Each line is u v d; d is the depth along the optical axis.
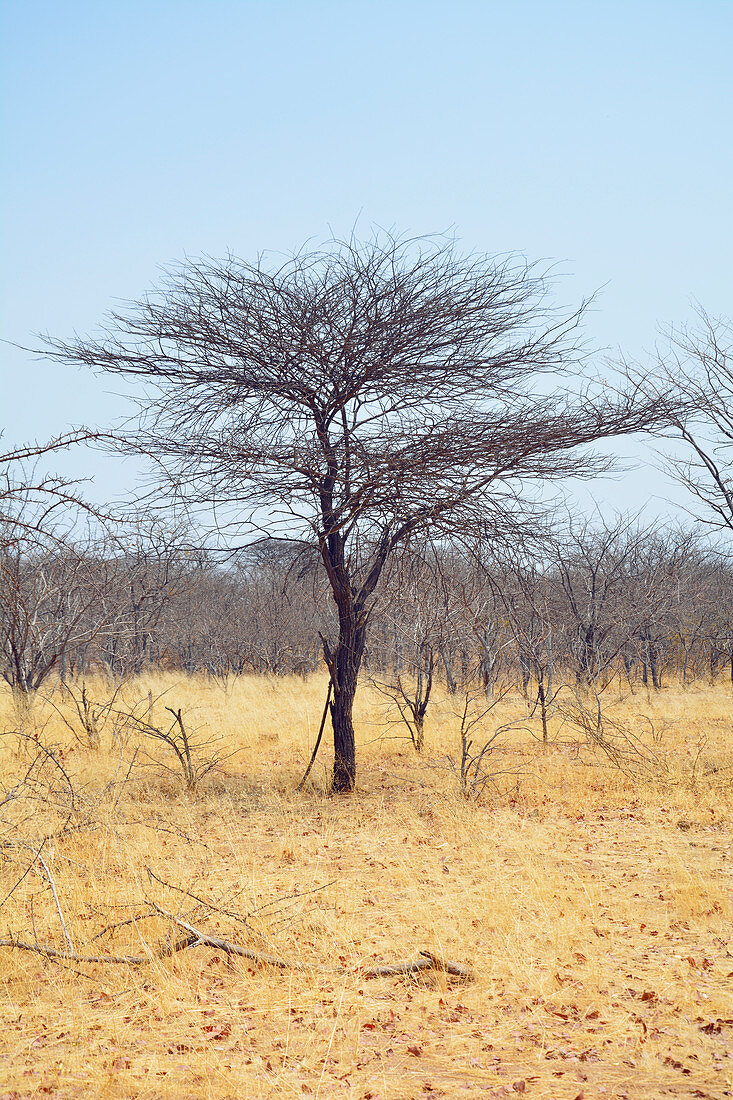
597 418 10.09
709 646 23.31
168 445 9.76
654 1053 4.30
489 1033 4.55
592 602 19.67
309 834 8.91
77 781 10.53
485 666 17.42
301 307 10.60
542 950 5.63
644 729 15.74
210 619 25.81
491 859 7.84
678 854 7.97
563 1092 3.96
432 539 11.21
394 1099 3.89
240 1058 4.27
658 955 5.56
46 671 14.77
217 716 16.77
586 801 10.32
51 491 5.73
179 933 5.79
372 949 5.66
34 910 6.26
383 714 16.98
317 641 25.27
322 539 10.85
